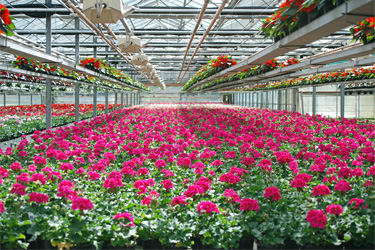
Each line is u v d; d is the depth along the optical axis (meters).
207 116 17.75
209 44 21.72
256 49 25.36
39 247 4.21
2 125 15.31
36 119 19.81
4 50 7.59
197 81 24.97
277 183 6.05
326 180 5.55
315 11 4.91
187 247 4.07
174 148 7.70
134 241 4.20
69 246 4.00
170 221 4.35
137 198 5.24
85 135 10.66
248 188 5.66
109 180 5.07
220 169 7.00
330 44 22.06
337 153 7.42
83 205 4.04
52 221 4.18
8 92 32.62
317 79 20.25
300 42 6.28
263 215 4.31
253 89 33.91
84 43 20.94
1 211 4.19
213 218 4.45
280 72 14.17
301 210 4.75
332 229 4.11
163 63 34.12
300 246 4.09
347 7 4.14
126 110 26.41
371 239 4.01
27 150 9.41
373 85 23.89
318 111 30.88
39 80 21.73
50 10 12.15
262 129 12.71
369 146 8.45
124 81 23.72
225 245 3.95
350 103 30.27
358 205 4.47
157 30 16.70
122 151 8.79
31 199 4.48
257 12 13.05
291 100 32.12
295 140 9.26
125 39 10.15
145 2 13.54
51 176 5.69
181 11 13.10
